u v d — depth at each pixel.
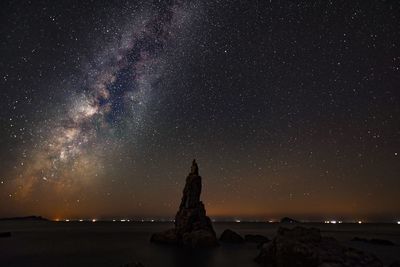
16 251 47.12
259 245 47.62
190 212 53.75
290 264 26.19
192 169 57.50
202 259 36.88
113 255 41.53
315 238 30.92
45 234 93.06
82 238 75.38
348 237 80.81
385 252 43.91
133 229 134.62
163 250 45.66
